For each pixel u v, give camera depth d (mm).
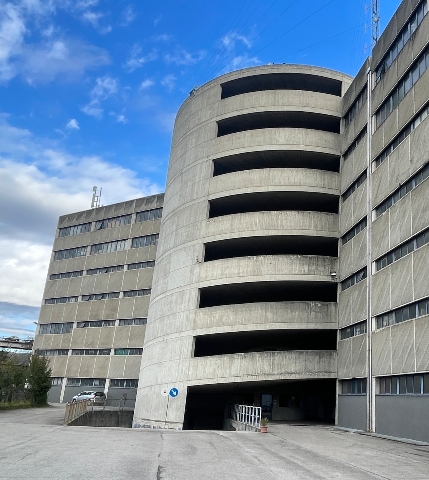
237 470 12336
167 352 37531
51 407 48938
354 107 35875
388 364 25156
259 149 37938
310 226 35312
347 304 32094
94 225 66375
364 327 29062
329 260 34719
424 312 22547
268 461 14258
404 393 23719
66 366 61219
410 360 23031
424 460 15859
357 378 29406
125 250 61625
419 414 21891
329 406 37250
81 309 62938
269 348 38812
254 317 33969
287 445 18906
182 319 37062
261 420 25547
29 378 48312
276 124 40875
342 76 40344
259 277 34656
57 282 67250
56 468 11211
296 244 37469
